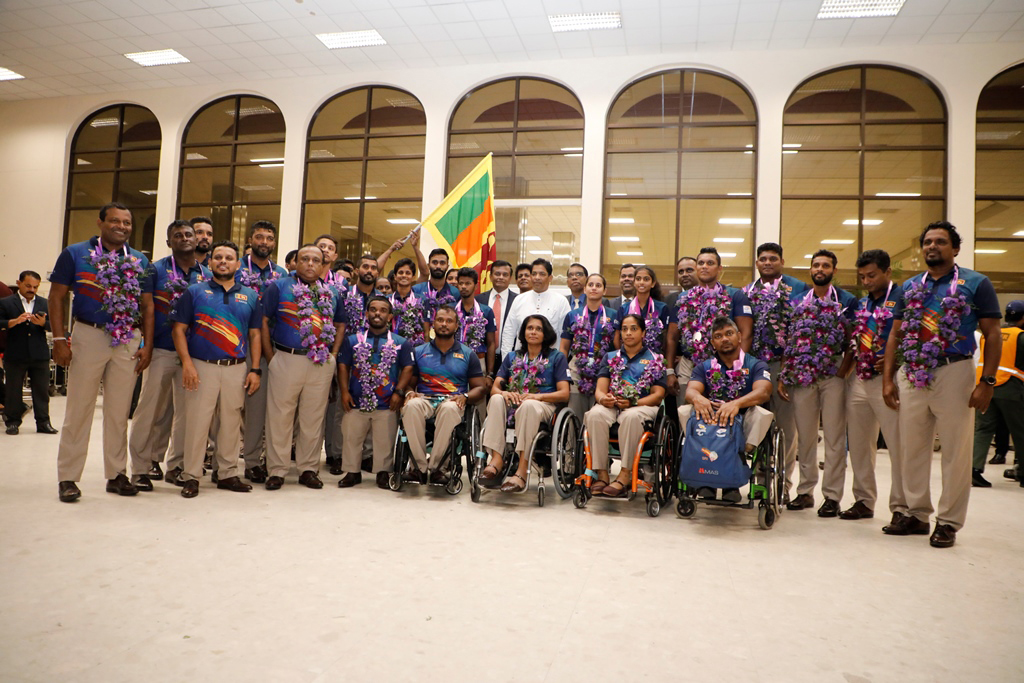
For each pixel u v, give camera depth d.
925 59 9.45
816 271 4.27
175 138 12.13
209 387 4.09
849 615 2.40
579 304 5.85
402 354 4.82
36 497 3.78
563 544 3.26
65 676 1.74
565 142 10.70
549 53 10.30
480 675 1.82
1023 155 9.33
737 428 3.73
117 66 11.37
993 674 1.93
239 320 4.23
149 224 12.46
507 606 2.37
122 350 3.90
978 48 9.31
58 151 12.79
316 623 2.15
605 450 4.12
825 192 9.88
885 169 9.74
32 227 12.83
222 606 2.27
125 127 12.70
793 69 9.81
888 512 4.39
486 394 4.94
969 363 3.47
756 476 3.92
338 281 5.04
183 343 4.04
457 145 11.08
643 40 9.75
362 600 2.38
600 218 10.34
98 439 6.38
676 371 4.86
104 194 12.70
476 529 3.50
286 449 4.46
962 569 3.05
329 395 4.75
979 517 4.29
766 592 2.63
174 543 3.00
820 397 4.32
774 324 4.36
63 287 3.75
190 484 4.04
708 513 4.20
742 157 10.12
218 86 11.88
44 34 10.34
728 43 9.71
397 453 4.41
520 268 6.01
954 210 9.32
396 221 11.24
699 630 2.21
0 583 2.41
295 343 4.43
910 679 1.89
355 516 3.69
